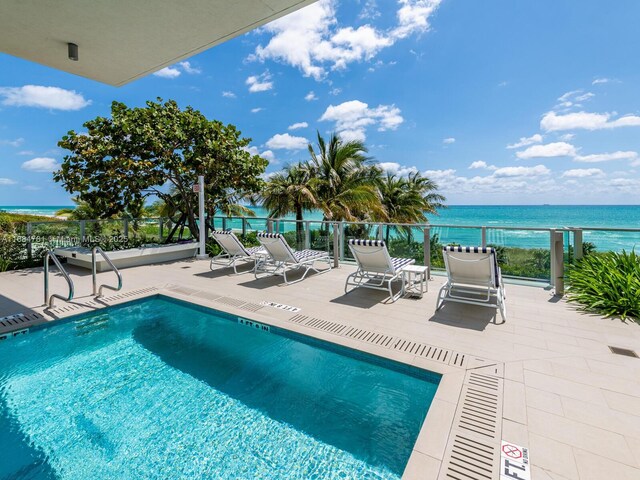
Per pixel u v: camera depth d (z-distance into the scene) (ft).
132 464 7.10
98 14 12.26
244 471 6.86
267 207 54.65
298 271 22.80
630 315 13.07
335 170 57.72
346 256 25.32
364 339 11.36
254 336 13.32
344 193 53.47
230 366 11.16
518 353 10.17
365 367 10.48
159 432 8.07
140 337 13.43
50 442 7.75
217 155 30.78
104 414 8.77
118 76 17.98
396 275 17.06
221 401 9.25
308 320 13.21
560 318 13.11
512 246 18.76
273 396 9.48
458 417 7.17
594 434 6.61
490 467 5.83
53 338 13.26
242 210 45.80
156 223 31.55
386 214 58.34
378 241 16.02
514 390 8.18
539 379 8.68
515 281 18.86
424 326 12.47
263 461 7.12
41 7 11.80
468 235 19.76
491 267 13.37
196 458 7.24
